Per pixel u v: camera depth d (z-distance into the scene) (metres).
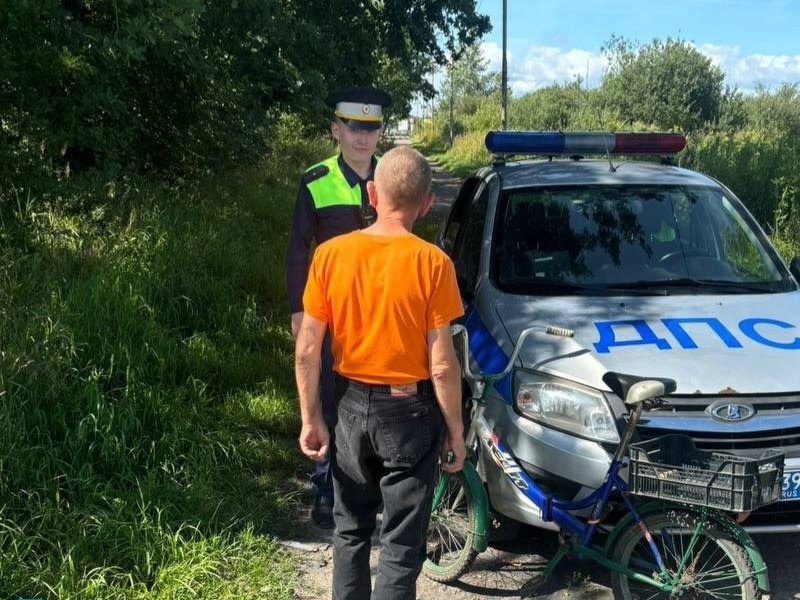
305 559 3.54
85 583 3.04
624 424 3.11
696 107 33.53
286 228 10.12
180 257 6.23
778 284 4.16
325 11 11.44
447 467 2.75
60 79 6.44
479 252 4.41
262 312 6.55
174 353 4.83
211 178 10.00
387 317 2.50
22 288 4.83
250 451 4.37
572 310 3.78
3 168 6.05
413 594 2.65
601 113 28.39
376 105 3.53
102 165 7.14
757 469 2.67
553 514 3.14
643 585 3.15
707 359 3.28
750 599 2.83
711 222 4.46
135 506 3.53
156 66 8.40
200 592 3.13
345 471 2.68
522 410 3.33
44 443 3.70
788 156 11.16
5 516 3.29
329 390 3.47
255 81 9.79
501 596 3.32
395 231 2.56
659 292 3.99
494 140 4.85
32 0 5.43
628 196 4.58
